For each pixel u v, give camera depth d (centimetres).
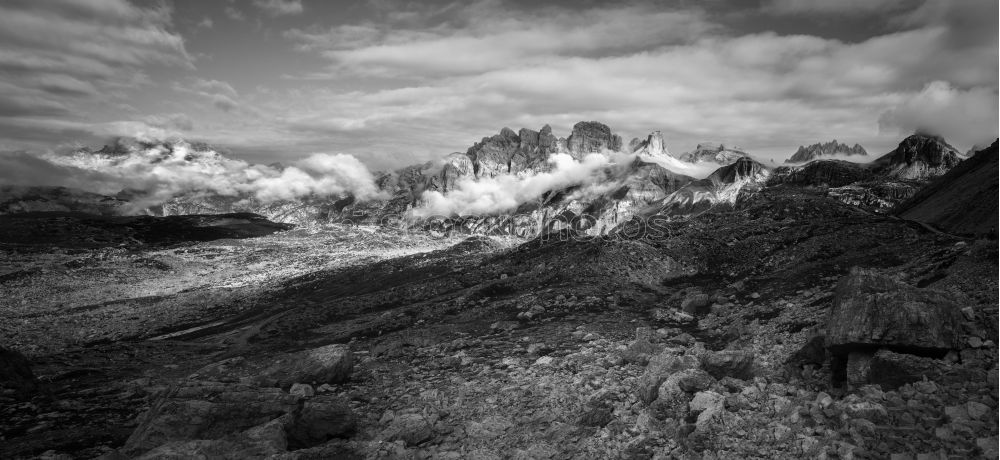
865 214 10300
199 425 2056
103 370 4725
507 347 3988
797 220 9138
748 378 2134
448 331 4938
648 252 7700
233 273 17900
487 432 2061
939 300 1852
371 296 8162
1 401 3288
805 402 1655
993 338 1775
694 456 1503
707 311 4947
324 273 14300
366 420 2347
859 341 1805
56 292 14088
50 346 7681
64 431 2648
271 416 2200
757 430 1562
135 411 3048
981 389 1507
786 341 2962
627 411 1997
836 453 1340
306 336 6081
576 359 3216
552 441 1880
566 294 5912
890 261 5366
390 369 3534
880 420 1442
